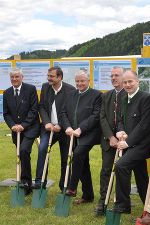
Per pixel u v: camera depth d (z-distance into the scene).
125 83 5.71
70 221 5.87
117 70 6.07
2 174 8.73
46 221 5.87
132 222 5.84
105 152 6.14
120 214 5.52
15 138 7.25
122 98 5.95
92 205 6.61
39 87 11.09
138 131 5.59
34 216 6.06
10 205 6.54
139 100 5.71
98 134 6.46
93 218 6.00
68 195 6.18
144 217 5.22
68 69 10.74
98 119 6.39
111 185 5.80
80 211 6.33
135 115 5.71
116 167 5.51
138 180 5.97
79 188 7.59
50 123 6.83
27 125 6.97
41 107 7.04
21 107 7.06
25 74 11.15
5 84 11.56
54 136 6.89
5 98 7.18
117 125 6.06
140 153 5.59
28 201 6.79
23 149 6.87
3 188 7.60
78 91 6.64
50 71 6.82
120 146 5.62
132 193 7.28
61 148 6.92
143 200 6.02
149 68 7.97
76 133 6.29
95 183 7.93
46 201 6.73
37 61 11.01
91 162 9.88
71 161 6.45
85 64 10.60
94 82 10.59
